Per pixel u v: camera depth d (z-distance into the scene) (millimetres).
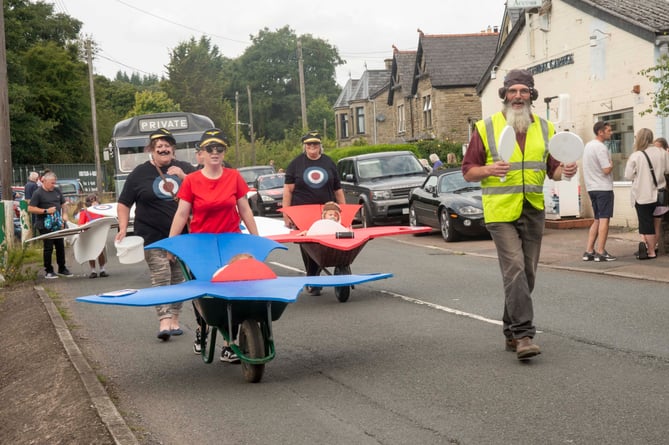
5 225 17562
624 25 19266
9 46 56625
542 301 10094
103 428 5535
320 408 5918
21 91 55188
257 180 32875
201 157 9133
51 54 64625
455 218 18750
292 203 11555
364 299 11023
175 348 8531
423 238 20656
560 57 22469
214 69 117375
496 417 5430
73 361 7746
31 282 15414
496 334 8211
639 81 18953
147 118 23672
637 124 19125
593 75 20891
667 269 12273
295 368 7270
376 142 67625
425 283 12328
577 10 21375
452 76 45656
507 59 26266
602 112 20578
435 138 46281
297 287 6609
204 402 6273
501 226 6988
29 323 10516
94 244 13383
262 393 6449
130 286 14047
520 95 6965
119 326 10031
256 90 110562
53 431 5824
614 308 9383
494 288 11477
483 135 7020
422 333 8477
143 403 6355
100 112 71875
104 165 64500
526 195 6957
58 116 65688
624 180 19781
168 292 6504
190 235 7387
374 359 7395
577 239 17484
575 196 20203
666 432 4945
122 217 8812
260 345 6660
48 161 64500
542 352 7281
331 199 11539
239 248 7387
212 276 7180
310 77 110375
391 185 23078
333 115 106500
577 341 7684
